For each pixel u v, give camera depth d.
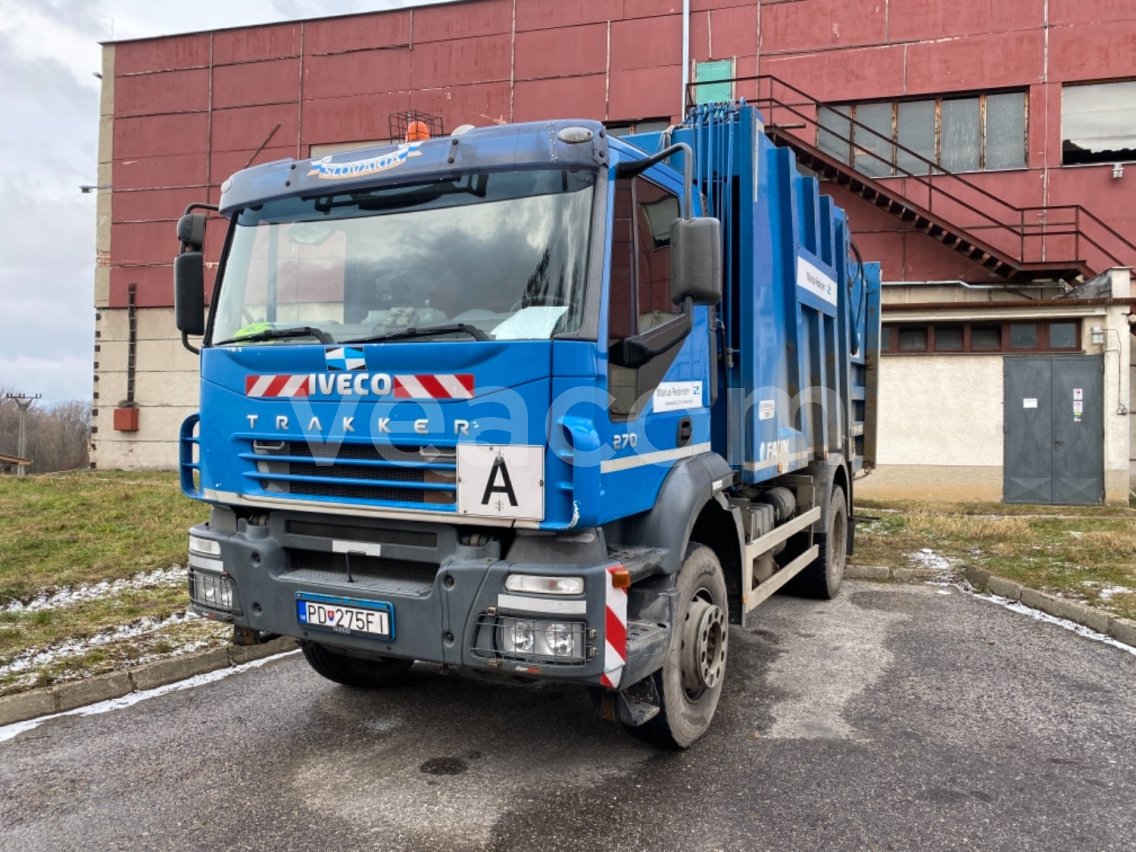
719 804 3.84
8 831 3.61
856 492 15.16
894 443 14.96
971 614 7.36
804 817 3.72
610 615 3.48
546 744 4.54
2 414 50.19
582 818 3.71
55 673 5.43
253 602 4.14
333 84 19.56
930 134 16.27
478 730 4.74
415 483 3.69
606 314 3.64
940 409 14.77
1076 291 14.80
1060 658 6.06
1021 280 15.02
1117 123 15.39
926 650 6.28
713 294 3.81
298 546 4.09
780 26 16.88
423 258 3.94
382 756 4.38
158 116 20.78
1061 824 3.66
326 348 3.91
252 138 20.12
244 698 5.27
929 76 16.12
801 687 5.46
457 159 3.88
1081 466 14.16
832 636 6.67
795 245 6.17
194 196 20.56
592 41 17.89
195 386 20.77
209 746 4.52
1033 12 15.62
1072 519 12.17
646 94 17.59
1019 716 4.93
